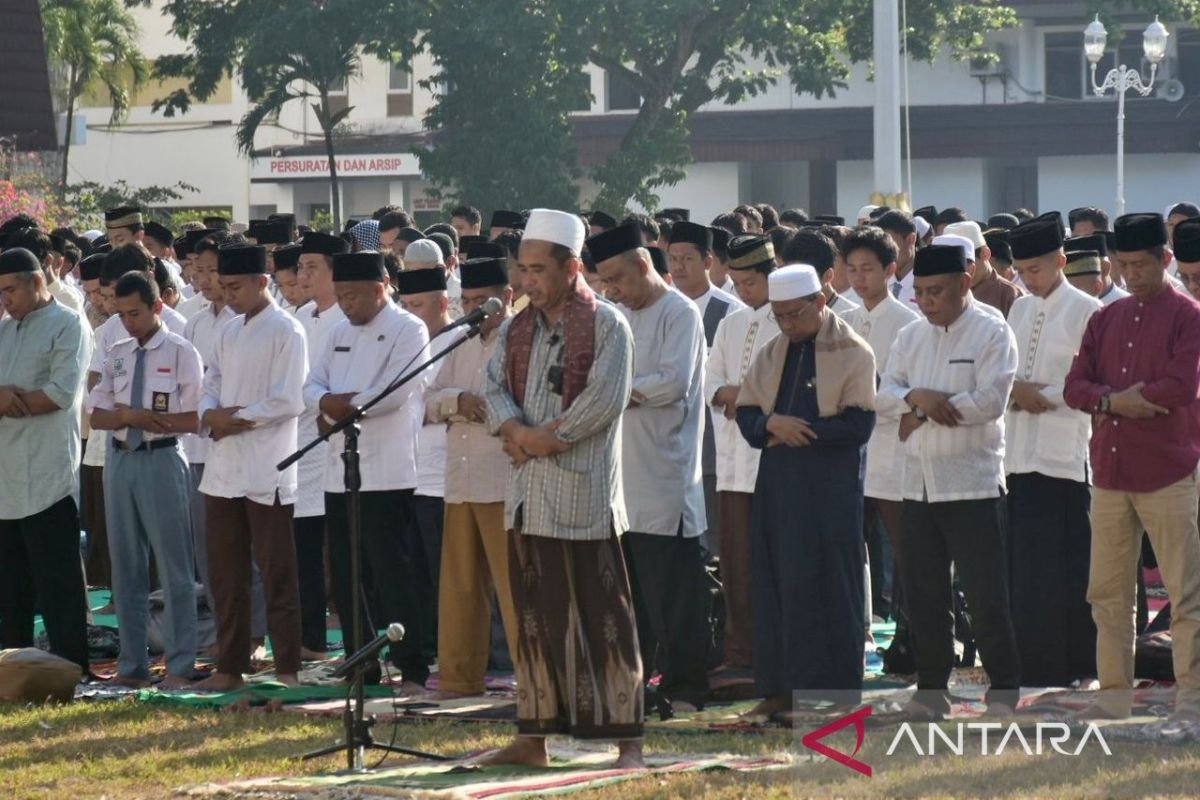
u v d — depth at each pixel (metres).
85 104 59.06
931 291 10.57
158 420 12.16
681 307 11.06
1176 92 52.59
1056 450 11.46
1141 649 11.54
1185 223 11.30
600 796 8.73
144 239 18.42
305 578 13.45
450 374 11.66
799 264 10.77
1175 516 10.14
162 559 12.39
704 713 10.96
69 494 12.58
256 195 58.62
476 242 15.77
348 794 8.84
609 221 16.23
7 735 10.84
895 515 11.92
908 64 54.66
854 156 54.00
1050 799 8.34
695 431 11.10
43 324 12.51
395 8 42.25
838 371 10.34
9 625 12.86
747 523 11.81
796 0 43.06
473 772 9.32
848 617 10.37
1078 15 53.19
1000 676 10.48
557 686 9.34
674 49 43.72
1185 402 10.03
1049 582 11.49
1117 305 10.42
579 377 9.20
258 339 12.14
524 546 9.30
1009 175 55.31
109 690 12.34
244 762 9.90
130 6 50.00
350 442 10.49
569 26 41.56
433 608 12.98
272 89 49.69
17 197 31.20
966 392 10.45
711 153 54.50
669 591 11.00
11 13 38.44
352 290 12.07
